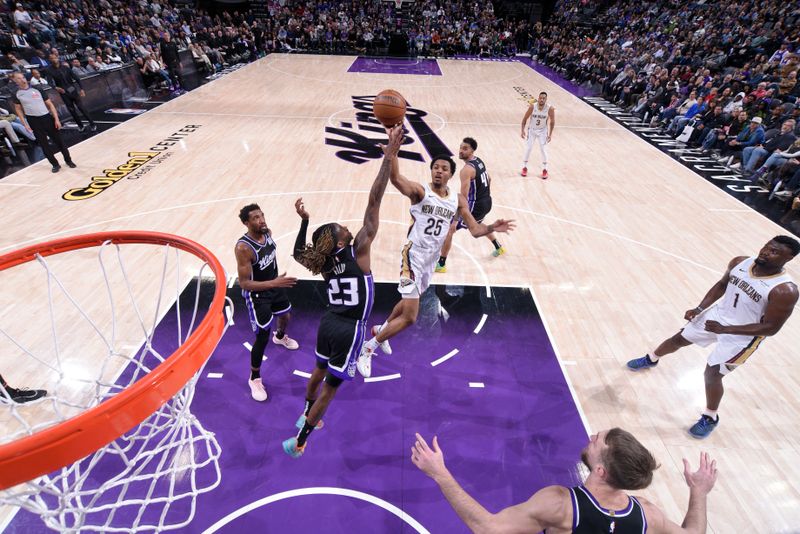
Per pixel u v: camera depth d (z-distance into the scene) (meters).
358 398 3.84
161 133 10.09
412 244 3.86
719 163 9.79
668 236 6.66
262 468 3.24
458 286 5.33
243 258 3.32
